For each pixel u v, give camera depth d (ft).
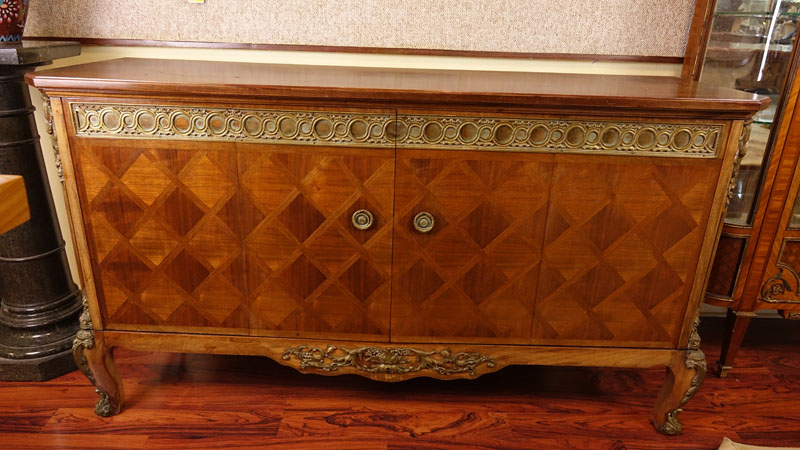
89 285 4.42
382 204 4.14
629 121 3.93
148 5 5.30
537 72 5.56
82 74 4.00
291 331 4.56
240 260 4.32
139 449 4.49
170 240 4.26
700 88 4.44
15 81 4.85
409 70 5.30
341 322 4.52
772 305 5.36
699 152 4.02
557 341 4.58
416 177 4.07
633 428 4.92
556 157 4.01
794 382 5.58
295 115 3.92
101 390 4.75
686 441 4.76
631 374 5.72
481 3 5.35
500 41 5.48
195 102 3.89
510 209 4.15
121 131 3.98
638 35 5.48
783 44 4.84
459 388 5.41
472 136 3.97
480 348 4.59
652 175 4.07
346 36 5.46
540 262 4.30
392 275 4.34
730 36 5.11
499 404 5.19
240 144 4.00
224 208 4.17
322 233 4.23
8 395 5.09
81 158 4.05
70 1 5.24
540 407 5.16
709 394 5.38
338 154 4.01
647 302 4.44
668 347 4.61
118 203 4.17
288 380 5.45
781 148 4.81
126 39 5.39
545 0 5.34
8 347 5.26
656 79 5.19
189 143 4.00
